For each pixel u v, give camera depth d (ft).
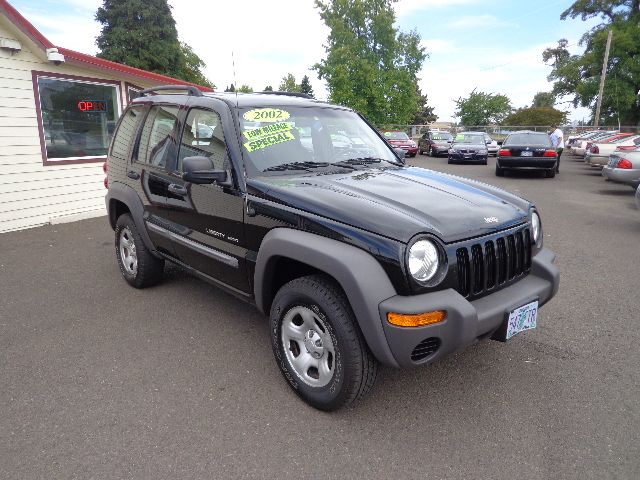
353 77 113.19
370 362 8.66
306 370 9.55
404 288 8.01
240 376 10.76
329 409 9.23
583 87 140.46
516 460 8.09
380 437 8.69
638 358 11.51
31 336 12.77
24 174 25.89
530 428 8.92
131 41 119.65
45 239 23.49
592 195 39.09
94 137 29.50
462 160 73.00
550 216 29.94
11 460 8.11
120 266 16.55
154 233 13.94
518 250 9.89
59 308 14.66
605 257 20.38
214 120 11.59
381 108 115.03
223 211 10.93
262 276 9.89
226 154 10.91
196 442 8.55
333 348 8.79
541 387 10.28
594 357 11.57
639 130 123.65
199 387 10.32
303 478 7.71
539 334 12.80
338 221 8.64
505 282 9.55
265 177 10.55
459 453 8.27
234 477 7.72
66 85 27.53
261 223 9.92
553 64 172.65
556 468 7.89
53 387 10.33
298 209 9.23
